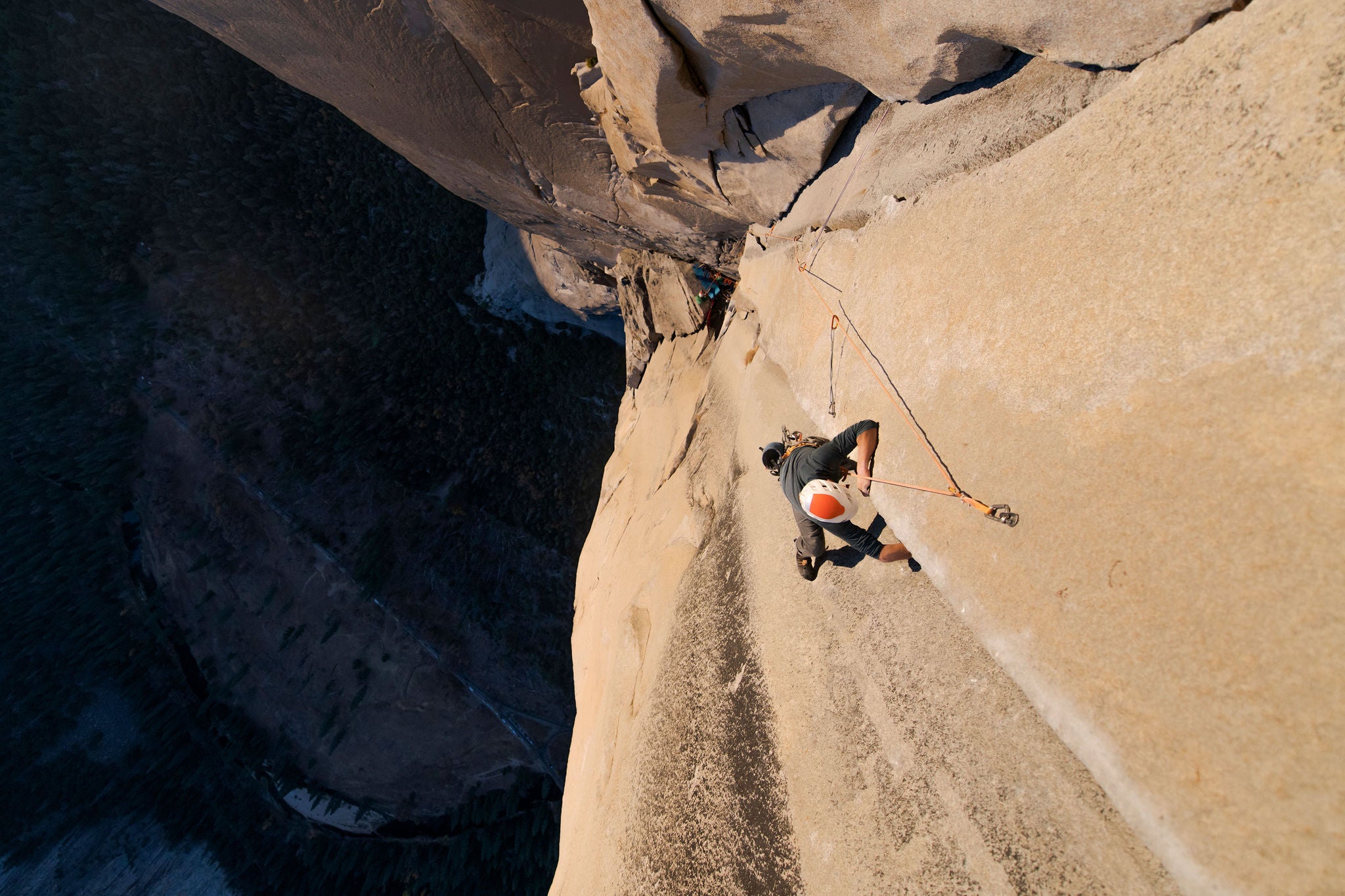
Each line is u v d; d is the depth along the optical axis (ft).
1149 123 6.19
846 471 10.37
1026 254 7.49
